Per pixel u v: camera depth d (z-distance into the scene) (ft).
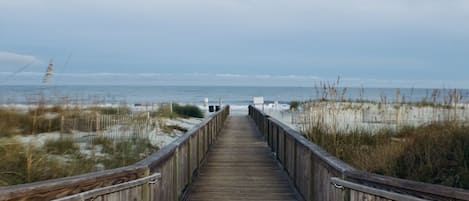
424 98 39.01
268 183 23.41
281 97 280.51
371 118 39.60
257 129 60.90
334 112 32.96
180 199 18.61
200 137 27.91
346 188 11.62
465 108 29.86
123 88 348.59
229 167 28.81
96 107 45.96
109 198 10.44
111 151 28.55
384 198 9.87
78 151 27.53
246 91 319.06
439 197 8.38
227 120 81.66
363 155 25.62
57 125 36.09
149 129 41.91
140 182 11.77
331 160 13.34
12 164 19.63
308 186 17.38
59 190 8.61
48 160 21.84
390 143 27.63
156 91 309.42
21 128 33.09
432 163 20.16
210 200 19.51
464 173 18.22
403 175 20.54
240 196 20.30
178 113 81.15
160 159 13.80
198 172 26.18
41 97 38.78
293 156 22.21
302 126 33.99
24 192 7.63
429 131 24.21
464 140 20.72
